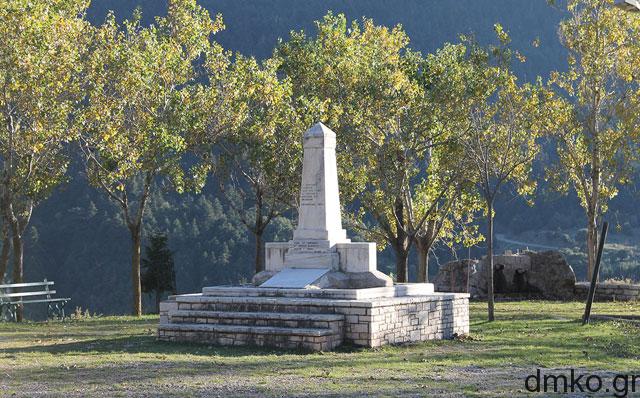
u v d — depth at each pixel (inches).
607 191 1800.0
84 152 1417.3
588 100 1721.2
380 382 560.7
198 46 1496.1
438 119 1476.4
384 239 1830.7
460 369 641.0
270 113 1482.5
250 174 1670.8
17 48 1222.9
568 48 1707.7
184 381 565.3
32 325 1126.4
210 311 861.2
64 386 545.0
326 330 778.2
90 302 3336.6
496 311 1229.7
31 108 1259.2
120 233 3535.9
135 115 1429.6
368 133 1583.4
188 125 1409.9
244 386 539.8
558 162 1852.9
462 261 1573.6
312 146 979.3
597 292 1505.9
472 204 1743.4
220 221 3639.3
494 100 1471.5
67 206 3782.0
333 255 945.5
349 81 1560.0
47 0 1360.7
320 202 965.8
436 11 5674.2
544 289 1535.4
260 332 798.5
